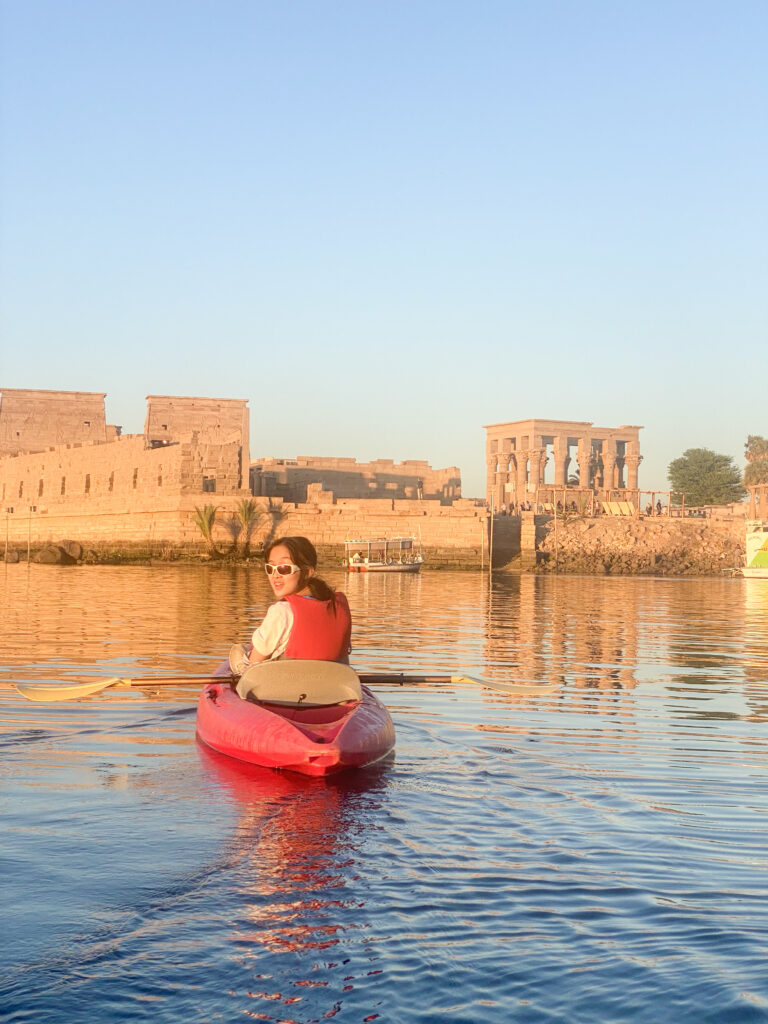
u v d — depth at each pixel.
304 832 7.21
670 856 6.73
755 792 8.59
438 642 22.45
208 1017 4.52
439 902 5.84
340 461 98.31
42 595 37.09
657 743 10.84
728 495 141.75
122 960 5.06
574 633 25.50
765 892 6.02
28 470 95.50
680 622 29.89
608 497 105.75
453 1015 4.51
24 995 4.68
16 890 6.02
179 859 6.61
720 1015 4.47
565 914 5.64
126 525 80.31
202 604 32.53
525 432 107.31
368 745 9.11
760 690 15.32
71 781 8.67
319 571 74.12
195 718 11.74
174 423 90.12
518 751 10.25
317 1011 4.55
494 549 86.19
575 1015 4.50
